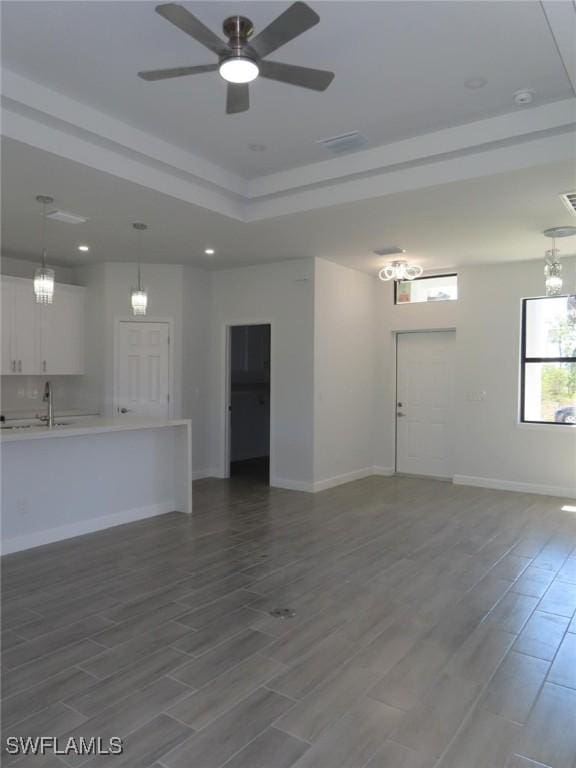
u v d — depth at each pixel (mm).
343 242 5523
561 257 6180
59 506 4535
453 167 3791
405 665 2641
